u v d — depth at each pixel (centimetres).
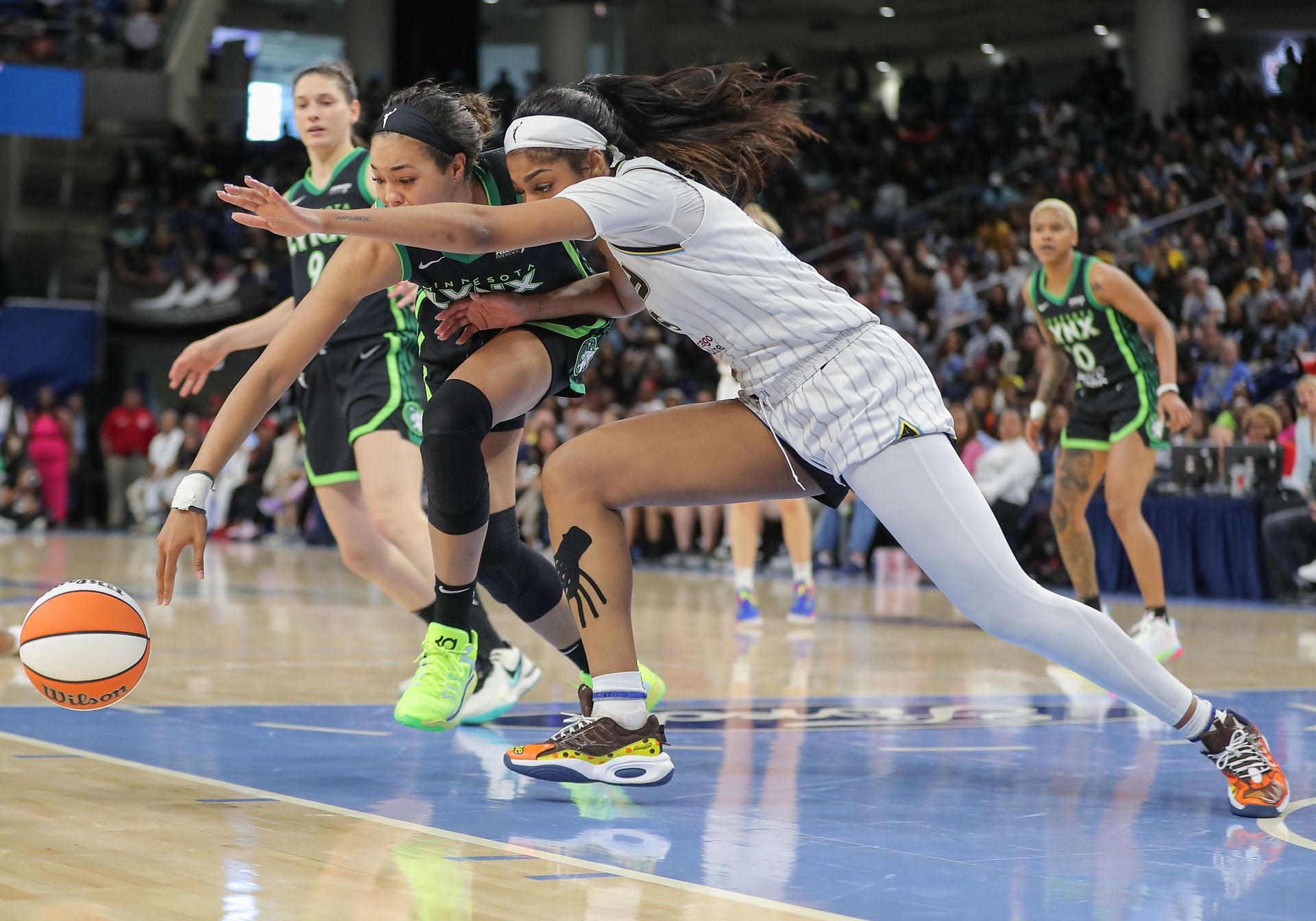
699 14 2523
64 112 2019
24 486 1700
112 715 386
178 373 396
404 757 330
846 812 277
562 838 247
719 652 596
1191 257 1377
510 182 304
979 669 549
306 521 1524
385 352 404
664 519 1316
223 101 2270
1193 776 323
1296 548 926
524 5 2405
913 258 1655
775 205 1967
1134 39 2191
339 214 229
